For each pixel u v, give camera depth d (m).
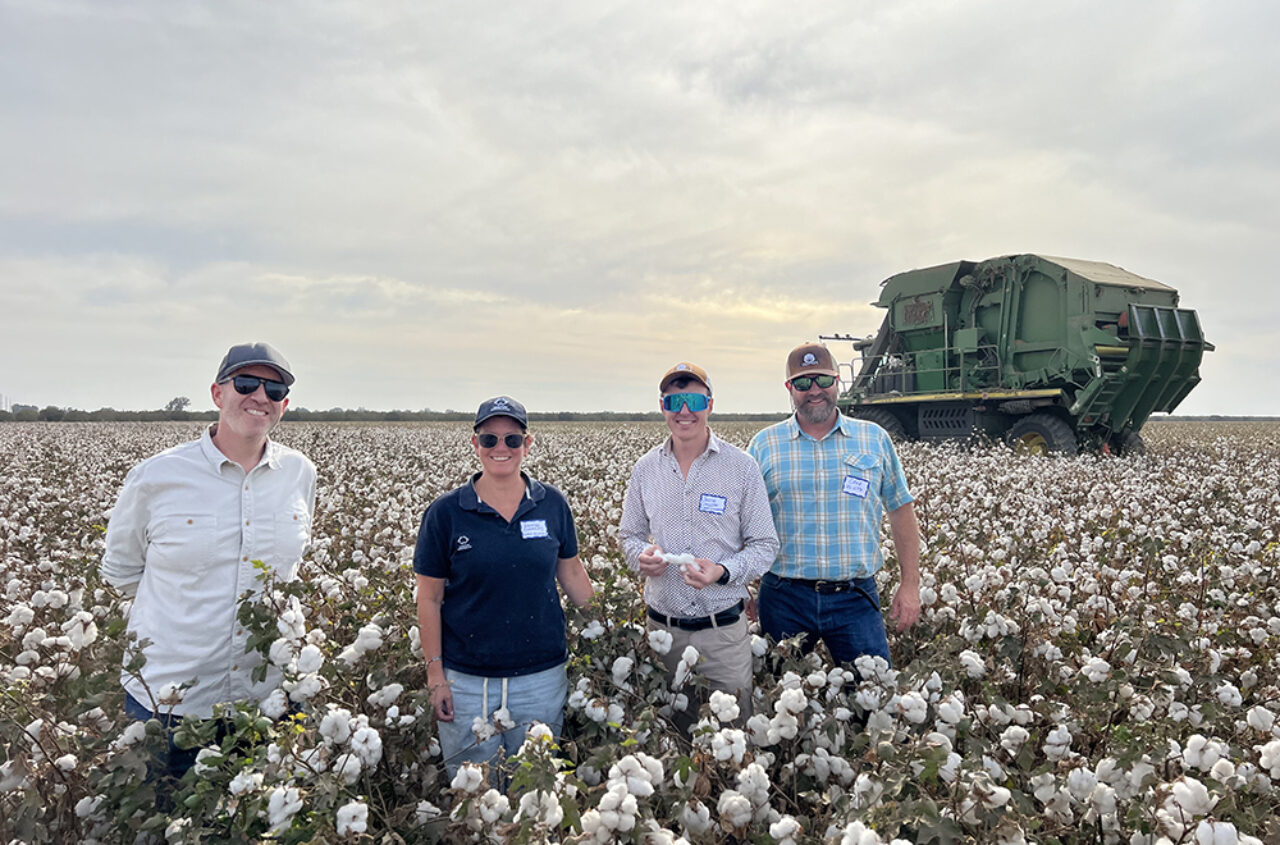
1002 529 7.45
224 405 3.22
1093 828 2.77
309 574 4.89
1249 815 2.55
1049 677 4.03
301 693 2.90
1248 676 4.06
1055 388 16.89
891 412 21.80
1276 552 6.33
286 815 2.35
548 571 3.31
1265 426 48.75
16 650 3.99
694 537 3.78
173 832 2.46
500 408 3.24
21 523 8.69
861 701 3.30
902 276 21.19
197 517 3.18
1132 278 18.06
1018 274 18.06
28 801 2.55
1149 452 18.36
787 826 2.40
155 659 3.14
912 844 2.27
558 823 2.23
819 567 4.15
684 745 3.27
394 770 3.12
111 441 25.48
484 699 3.23
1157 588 5.36
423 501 9.88
